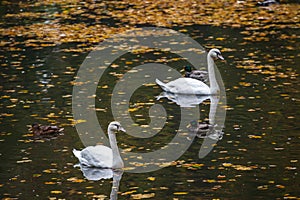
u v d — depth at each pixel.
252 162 13.52
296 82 18.86
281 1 32.50
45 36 26.28
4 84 20.03
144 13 30.42
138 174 13.25
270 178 12.71
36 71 21.36
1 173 13.47
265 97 17.72
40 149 14.73
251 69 20.45
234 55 22.22
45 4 34.00
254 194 12.04
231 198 11.90
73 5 33.44
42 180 13.06
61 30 27.25
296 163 13.35
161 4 32.97
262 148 14.22
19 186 12.81
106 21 28.80
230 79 19.59
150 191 12.36
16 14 31.31
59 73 21.03
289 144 14.34
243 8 30.83
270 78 19.39
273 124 15.64
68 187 12.71
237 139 14.84
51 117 16.86
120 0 34.78
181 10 30.91
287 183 12.45
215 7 31.41
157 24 27.66
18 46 24.83
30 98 18.50
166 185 12.62
